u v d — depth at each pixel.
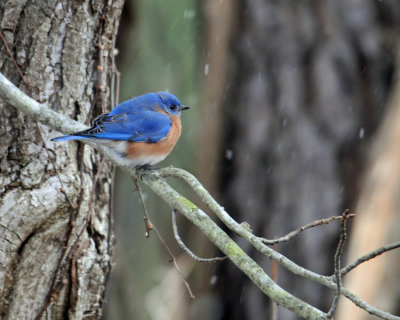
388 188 14.20
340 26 14.17
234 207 14.17
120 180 14.74
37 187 8.50
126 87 14.30
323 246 13.92
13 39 8.73
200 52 14.35
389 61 14.38
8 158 8.54
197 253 14.76
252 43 14.06
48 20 8.83
